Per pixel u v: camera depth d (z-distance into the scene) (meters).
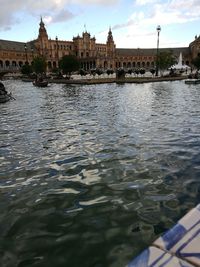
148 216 5.46
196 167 7.91
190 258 2.63
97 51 183.62
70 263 4.25
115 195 6.45
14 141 11.77
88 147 10.41
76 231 5.08
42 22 157.25
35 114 18.94
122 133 12.38
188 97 25.81
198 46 154.38
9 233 5.11
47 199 6.39
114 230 5.04
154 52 169.62
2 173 8.12
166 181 7.09
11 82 67.50
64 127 14.25
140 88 37.81
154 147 10.03
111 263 4.20
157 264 2.58
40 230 5.17
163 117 15.98
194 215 3.26
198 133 11.80
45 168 8.40
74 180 7.41
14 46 143.12
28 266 4.23
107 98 27.02
